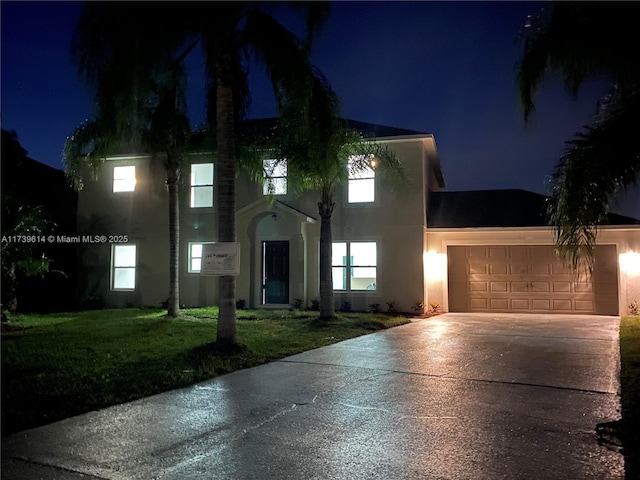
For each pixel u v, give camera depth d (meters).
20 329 12.99
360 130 19.20
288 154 14.75
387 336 12.55
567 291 17.92
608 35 7.99
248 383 7.63
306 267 18.81
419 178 18.25
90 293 20.75
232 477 4.34
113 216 20.80
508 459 4.65
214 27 9.44
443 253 18.83
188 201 19.98
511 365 8.90
